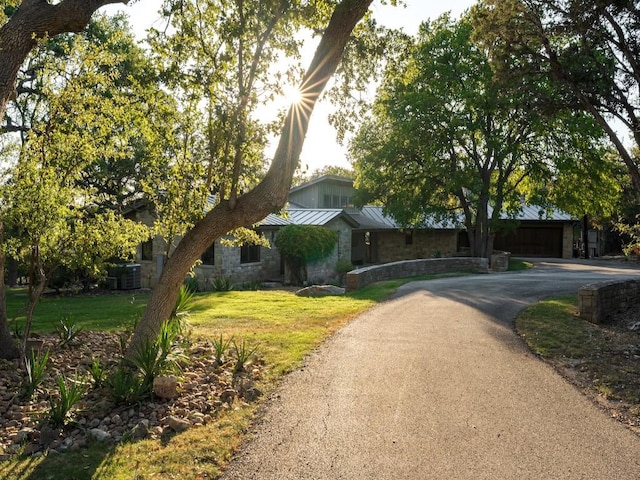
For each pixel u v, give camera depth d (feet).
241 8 27.55
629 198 111.45
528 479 15.17
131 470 15.83
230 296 58.03
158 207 30.32
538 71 49.93
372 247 125.18
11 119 76.33
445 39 90.58
